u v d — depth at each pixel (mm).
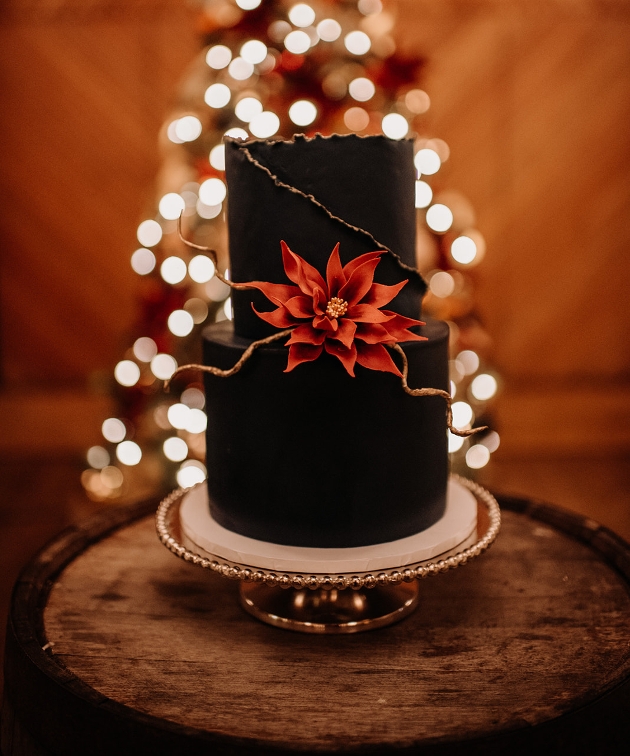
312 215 693
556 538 917
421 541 724
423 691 668
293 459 702
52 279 2262
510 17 2143
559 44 2156
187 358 1450
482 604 793
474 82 2170
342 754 578
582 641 731
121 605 795
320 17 1330
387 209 714
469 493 845
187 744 591
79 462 1810
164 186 1435
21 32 2137
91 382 1678
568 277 2275
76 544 893
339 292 679
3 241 2242
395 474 713
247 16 1308
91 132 2188
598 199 2238
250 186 709
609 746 630
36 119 2180
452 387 1421
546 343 2311
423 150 1368
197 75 1386
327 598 782
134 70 2154
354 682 681
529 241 2256
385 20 1369
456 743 586
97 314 2279
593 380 2328
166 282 1459
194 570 861
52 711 642
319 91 1329
